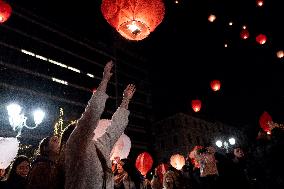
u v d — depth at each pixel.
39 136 35.62
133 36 3.58
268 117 6.28
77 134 2.09
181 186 6.99
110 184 2.18
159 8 3.65
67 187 1.96
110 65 2.32
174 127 52.16
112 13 3.58
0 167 3.72
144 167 6.46
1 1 6.02
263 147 5.30
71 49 47.19
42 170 2.12
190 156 8.04
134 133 52.88
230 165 6.07
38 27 43.28
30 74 39.28
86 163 2.04
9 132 32.41
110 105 50.19
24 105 36.53
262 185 5.25
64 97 42.00
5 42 38.31
